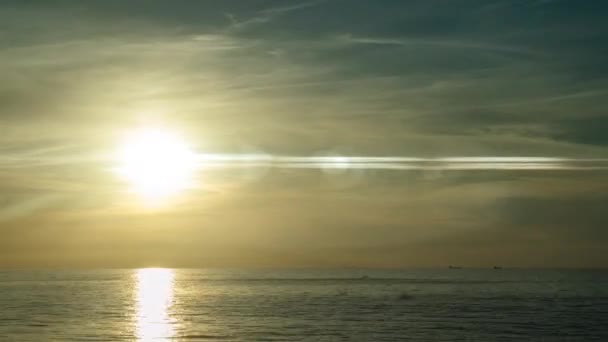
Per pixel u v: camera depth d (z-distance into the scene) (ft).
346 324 347.15
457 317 384.47
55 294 654.53
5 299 568.41
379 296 603.67
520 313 410.31
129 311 436.35
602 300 533.55
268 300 552.41
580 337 297.94
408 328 329.31
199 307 472.44
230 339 292.40
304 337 297.53
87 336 301.84
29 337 298.35
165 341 285.64
